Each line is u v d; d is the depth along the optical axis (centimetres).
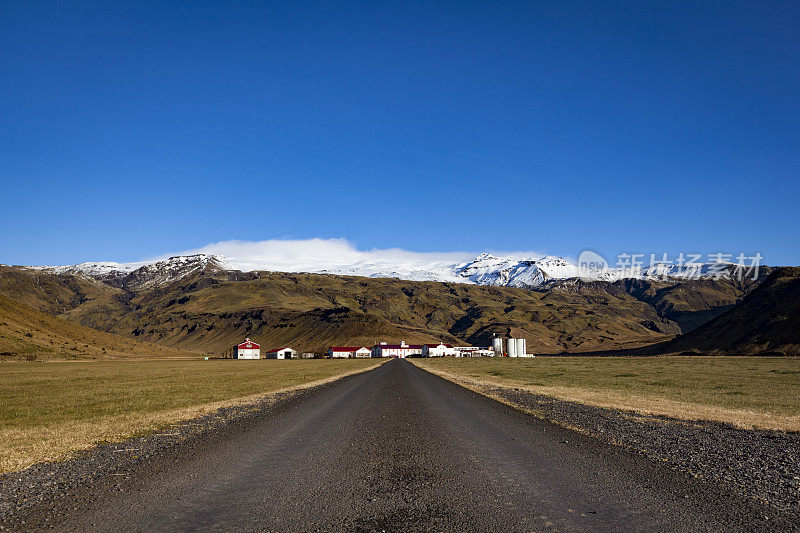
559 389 3706
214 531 739
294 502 883
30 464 1202
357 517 800
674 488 968
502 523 769
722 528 746
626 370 6838
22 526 761
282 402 2803
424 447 1408
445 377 5706
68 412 2375
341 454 1315
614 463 1194
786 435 1652
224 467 1164
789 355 11412
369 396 3164
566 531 735
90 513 821
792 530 738
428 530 739
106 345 15800
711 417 2094
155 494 934
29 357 11169
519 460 1228
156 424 1894
